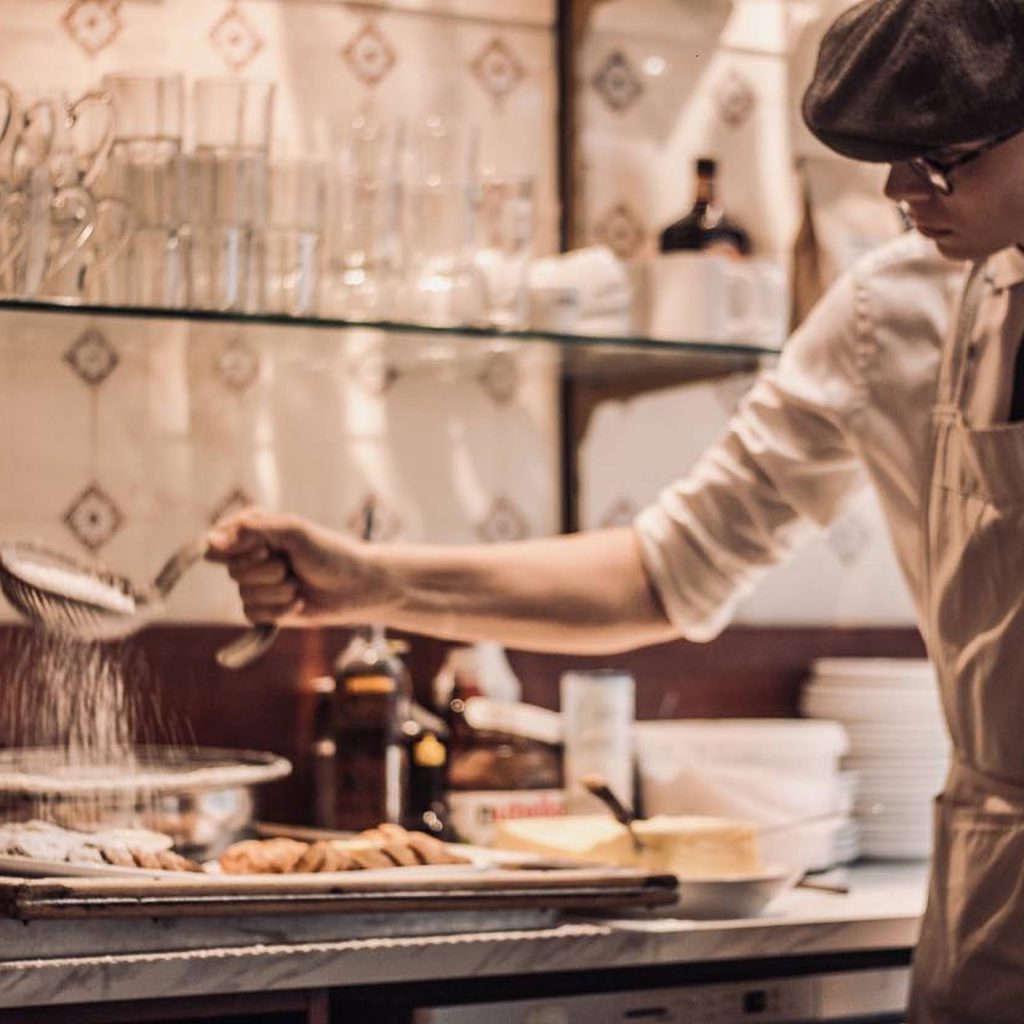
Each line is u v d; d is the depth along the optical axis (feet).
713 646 12.12
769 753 10.93
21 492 10.41
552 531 11.76
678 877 8.74
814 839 10.59
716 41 12.21
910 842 11.68
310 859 8.39
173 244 9.41
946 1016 8.23
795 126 11.89
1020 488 8.00
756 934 8.74
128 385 10.64
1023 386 8.24
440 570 9.39
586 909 8.89
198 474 10.81
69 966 7.35
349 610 9.27
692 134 12.14
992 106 7.23
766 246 12.31
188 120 10.67
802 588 12.50
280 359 10.92
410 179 10.09
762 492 9.37
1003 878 8.04
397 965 7.97
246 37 10.94
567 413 11.76
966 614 8.25
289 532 9.07
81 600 8.96
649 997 8.41
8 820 8.93
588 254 10.76
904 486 8.90
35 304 9.07
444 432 11.47
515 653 11.53
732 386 12.26
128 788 8.97
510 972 8.22
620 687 10.85
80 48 10.57
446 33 11.49
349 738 10.34
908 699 11.68
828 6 11.96
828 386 9.05
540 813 10.66
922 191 7.59
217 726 10.69
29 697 10.11
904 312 8.88
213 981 7.61
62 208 9.26
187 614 10.71
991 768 8.20
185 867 8.22
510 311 10.25
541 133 11.79
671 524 9.55
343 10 11.19
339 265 9.93
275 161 9.61
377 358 10.80
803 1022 8.80
